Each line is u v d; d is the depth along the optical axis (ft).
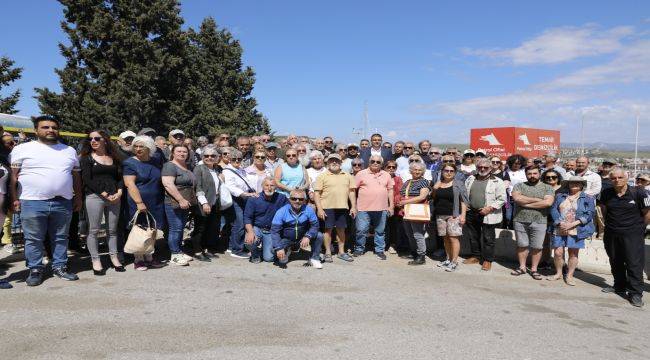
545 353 12.50
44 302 14.51
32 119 16.25
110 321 13.21
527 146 56.29
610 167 27.91
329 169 23.21
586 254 24.57
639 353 12.86
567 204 20.58
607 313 16.61
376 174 24.40
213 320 13.70
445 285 19.39
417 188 23.95
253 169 23.52
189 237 26.58
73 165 16.93
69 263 19.52
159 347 11.59
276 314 14.53
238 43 110.52
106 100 82.99
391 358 11.62
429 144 30.55
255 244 21.38
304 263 22.09
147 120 86.58
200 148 29.53
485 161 23.15
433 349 12.35
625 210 18.39
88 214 17.42
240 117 106.32
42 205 15.92
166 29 89.25
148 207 18.99
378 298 16.90
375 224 24.41
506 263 24.58
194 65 99.09
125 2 84.43
